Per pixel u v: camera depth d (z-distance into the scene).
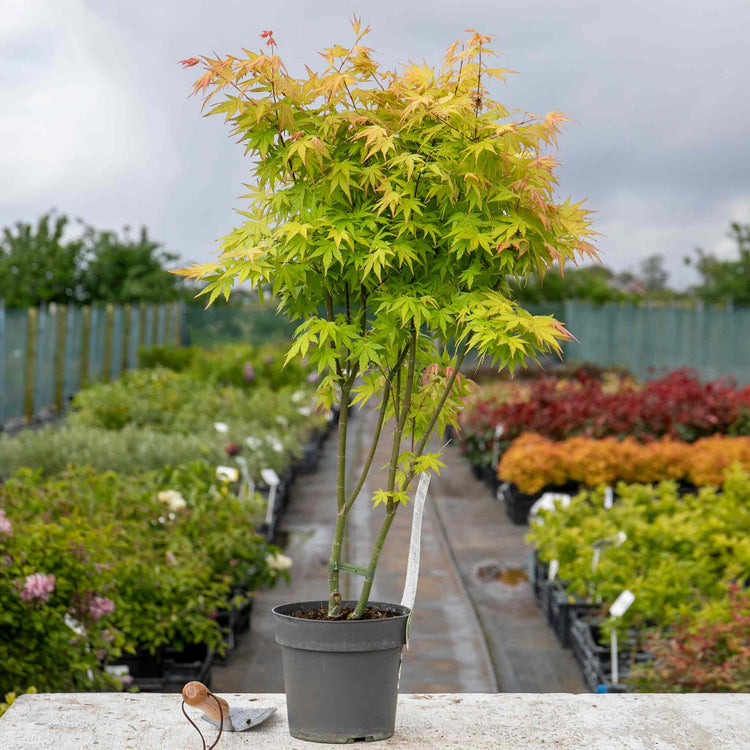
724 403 13.34
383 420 2.94
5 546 4.16
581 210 2.80
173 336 30.88
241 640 6.57
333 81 2.57
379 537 2.92
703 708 3.11
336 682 2.75
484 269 2.79
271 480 9.08
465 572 8.50
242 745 2.75
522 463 10.26
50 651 4.05
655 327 28.11
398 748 2.75
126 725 2.90
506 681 5.89
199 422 12.20
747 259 37.00
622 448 10.59
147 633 5.03
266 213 2.84
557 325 2.60
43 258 31.70
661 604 5.10
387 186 2.60
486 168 2.68
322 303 2.92
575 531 6.42
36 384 18.16
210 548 6.11
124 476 7.96
